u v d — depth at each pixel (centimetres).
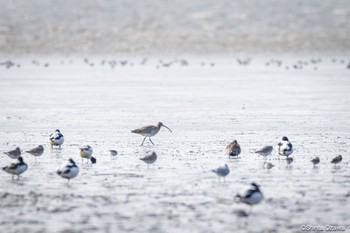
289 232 2325
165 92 6706
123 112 5175
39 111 5244
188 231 2338
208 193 2778
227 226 2384
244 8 19425
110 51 13838
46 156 3500
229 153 3438
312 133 4159
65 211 2547
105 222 2427
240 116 4925
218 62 11656
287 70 9675
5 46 14188
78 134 4175
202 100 5978
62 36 15388
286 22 17238
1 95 6406
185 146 3759
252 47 14350
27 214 2514
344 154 3516
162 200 2683
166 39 15275
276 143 3825
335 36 15450
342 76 8506
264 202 2647
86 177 3047
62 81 7981
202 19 17762
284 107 5444
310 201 2658
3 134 4172
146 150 3656
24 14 18075
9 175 3094
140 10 19288
